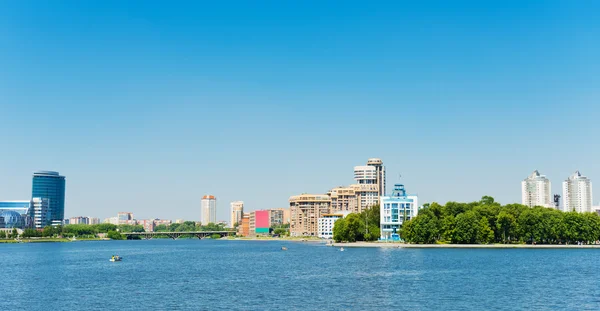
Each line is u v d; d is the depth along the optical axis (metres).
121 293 148.00
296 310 117.50
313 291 144.88
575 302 124.31
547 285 151.75
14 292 154.38
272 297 135.38
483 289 144.75
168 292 147.88
